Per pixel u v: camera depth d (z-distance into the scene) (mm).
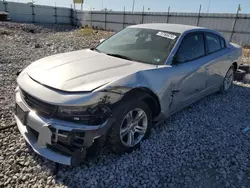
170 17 19438
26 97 2348
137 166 2391
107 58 2922
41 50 8531
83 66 2564
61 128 2016
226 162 2566
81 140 2082
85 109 2041
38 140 2154
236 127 3420
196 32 3609
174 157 2596
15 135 2781
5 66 5754
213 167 2482
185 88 3242
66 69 2467
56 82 2213
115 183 2146
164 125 3279
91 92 2076
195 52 3500
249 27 14977
